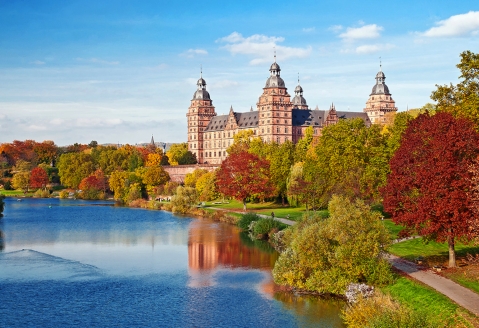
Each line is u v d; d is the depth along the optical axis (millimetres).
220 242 89500
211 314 50906
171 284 61812
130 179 189875
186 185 181000
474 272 52500
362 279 54531
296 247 58000
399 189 57594
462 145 52562
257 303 53938
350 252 54062
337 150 103062
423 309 43906
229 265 71375
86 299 56062
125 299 55969
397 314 38375
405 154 58281
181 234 99375
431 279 50875
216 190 156500
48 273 67500
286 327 47250
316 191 104312
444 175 51781
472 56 67812
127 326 48188
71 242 91562
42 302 55094
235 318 49719
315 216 70562
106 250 83625
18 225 115750
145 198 187625
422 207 52656
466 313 41000
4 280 63844
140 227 110750
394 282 52094
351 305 48562
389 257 57531
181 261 74500
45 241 92875
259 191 125688
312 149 145750
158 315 50969
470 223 48844
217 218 123625
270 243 87375
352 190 91938
